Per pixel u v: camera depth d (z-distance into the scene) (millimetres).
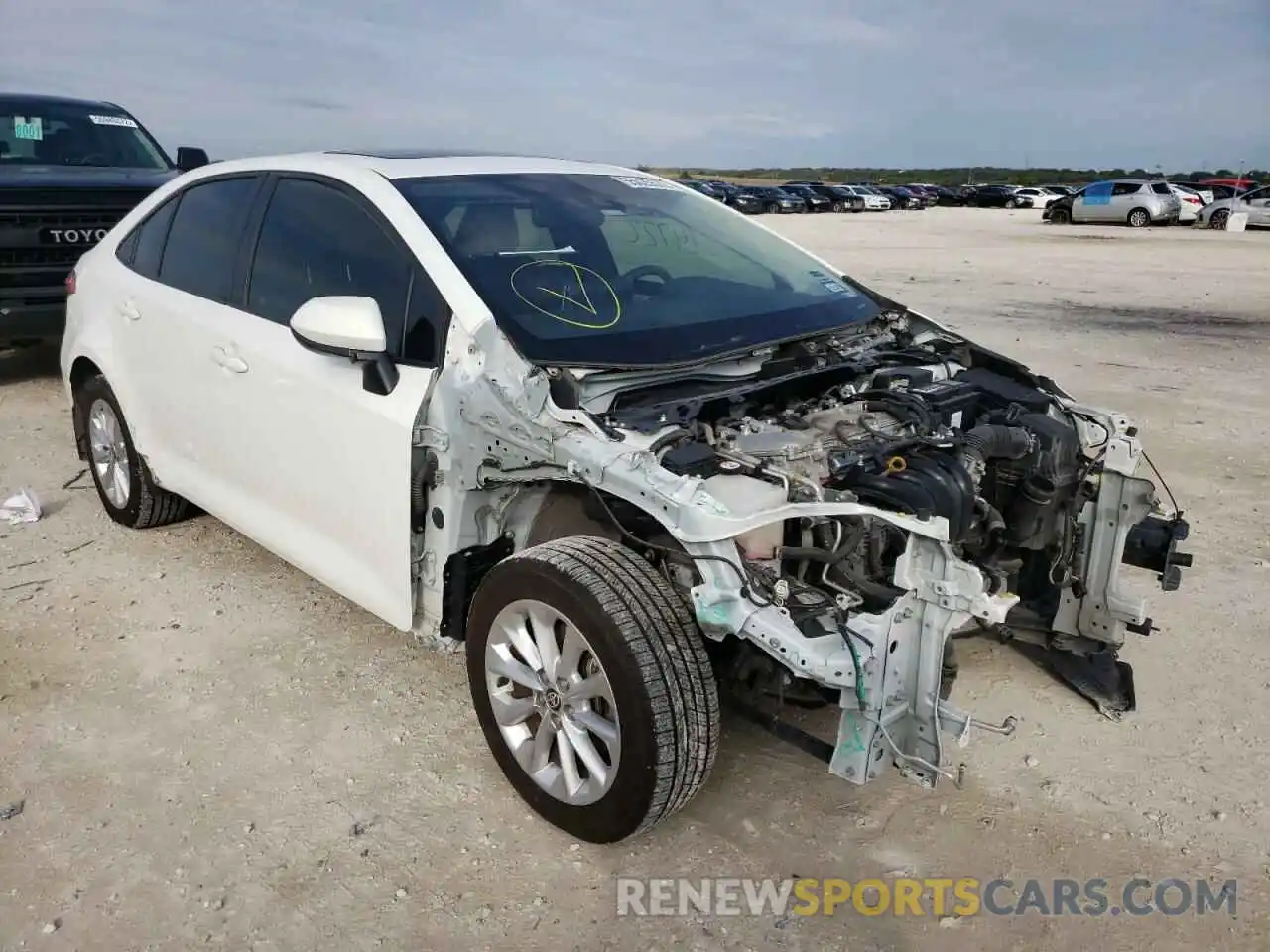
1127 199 33719
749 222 4773
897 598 2695
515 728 3207
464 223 3686
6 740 3543
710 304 3818
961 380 3914
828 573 2961
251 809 3207
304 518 3906
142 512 5223
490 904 2828
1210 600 4641
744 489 2795
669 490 2760
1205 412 7895
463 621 3459
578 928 2748
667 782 2771
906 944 2709
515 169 4250
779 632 2625
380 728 3648
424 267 3447
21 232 7727
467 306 3273
